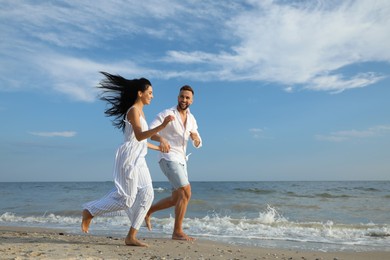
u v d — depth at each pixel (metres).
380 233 7.23
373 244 6.02
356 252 5.18
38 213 12.22
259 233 7.26
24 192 29.66
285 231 7.52
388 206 14.18
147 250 4.30
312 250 5.34
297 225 8.57
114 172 4.22
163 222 8.88
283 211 12.66
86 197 21.69
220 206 14.11
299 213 12.05
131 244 4.51
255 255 4.52
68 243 4.61
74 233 7.02
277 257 4.46
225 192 25.25
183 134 5.40
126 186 4.16
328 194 21.77
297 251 5.15
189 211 12.80
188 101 5.42
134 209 4.42
